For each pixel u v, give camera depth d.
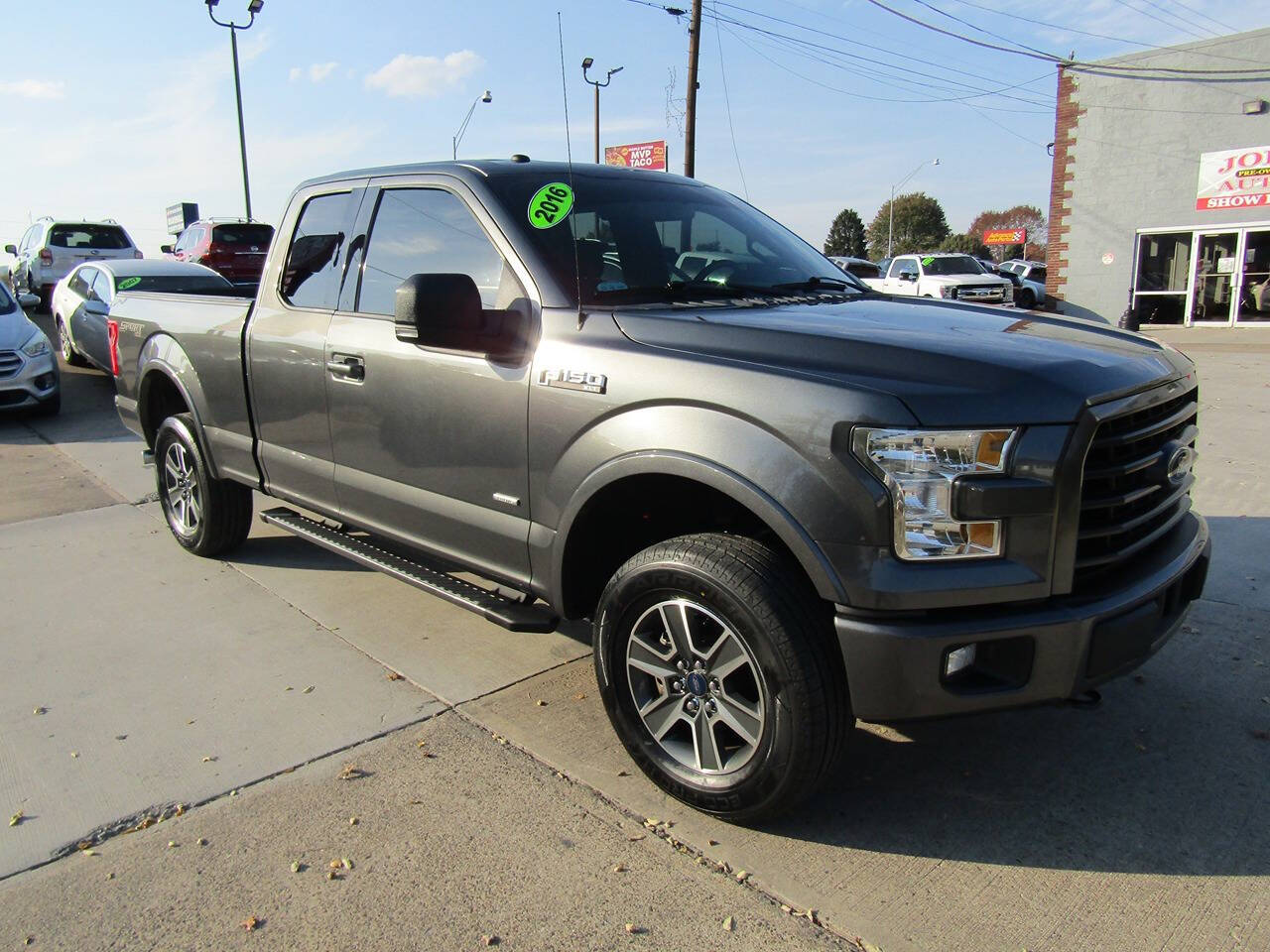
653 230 3.62
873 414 2.35
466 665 3.93
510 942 2.33
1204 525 3.12
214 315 4.79
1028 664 2.43
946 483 2.32
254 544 5.66
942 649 2.35
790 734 2.52
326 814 2.88
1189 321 19.17
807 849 2.68
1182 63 18.39
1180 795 2.93
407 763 3.17
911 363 2.48
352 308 3.96
